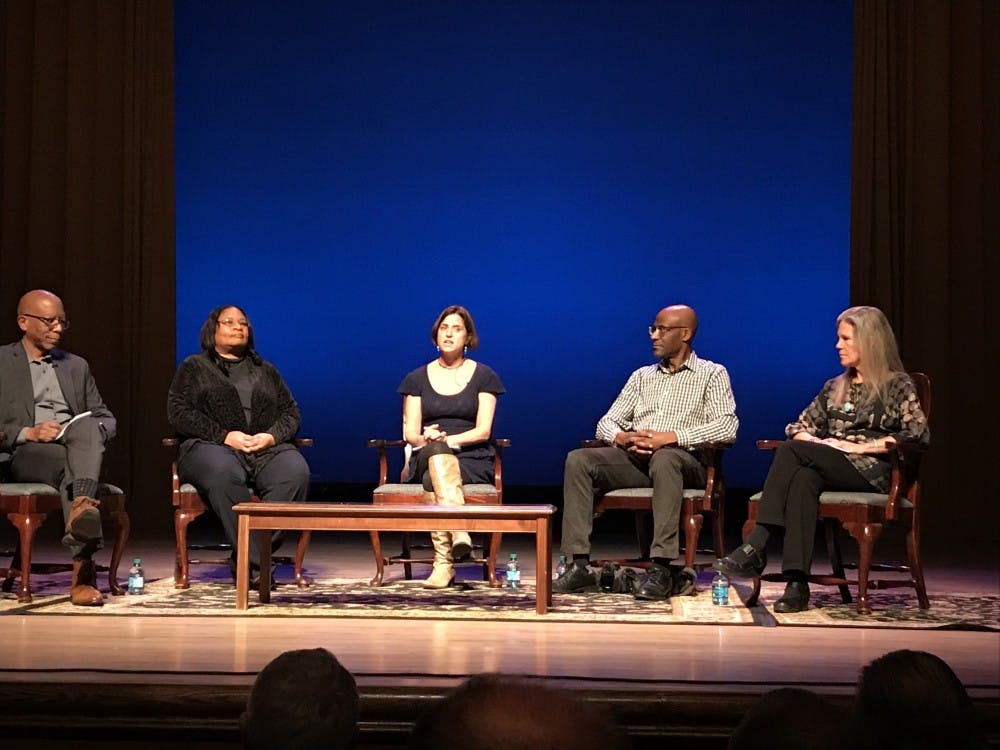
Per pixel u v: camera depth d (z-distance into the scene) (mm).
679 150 6672
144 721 2305
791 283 6617
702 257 6668
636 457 4160
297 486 4195
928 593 4113
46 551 5359
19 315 4094
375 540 4238
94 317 6820
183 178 6879
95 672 2467
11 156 6902
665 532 3955
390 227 6824
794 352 6621
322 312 6852
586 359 6738
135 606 3648
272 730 1290
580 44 6711
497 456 4352
